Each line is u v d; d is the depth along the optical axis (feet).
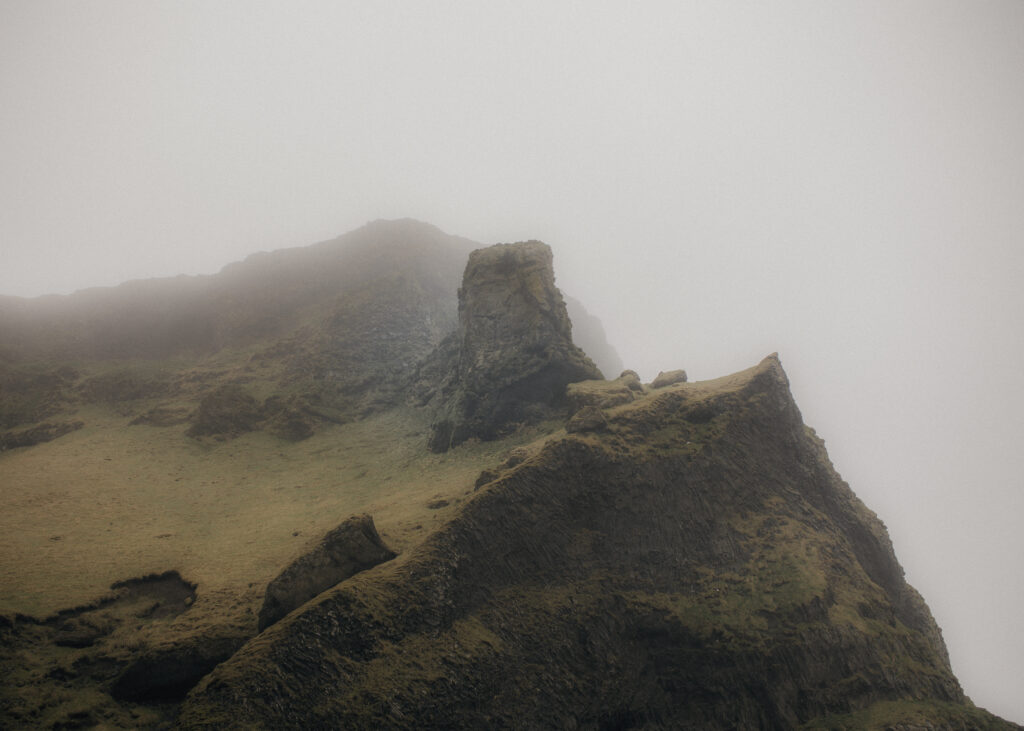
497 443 261.65
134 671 148.25
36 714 139.74
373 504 228.84
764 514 205.46
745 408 222.07
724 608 181.16
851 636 180.24
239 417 320.29
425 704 142.51
